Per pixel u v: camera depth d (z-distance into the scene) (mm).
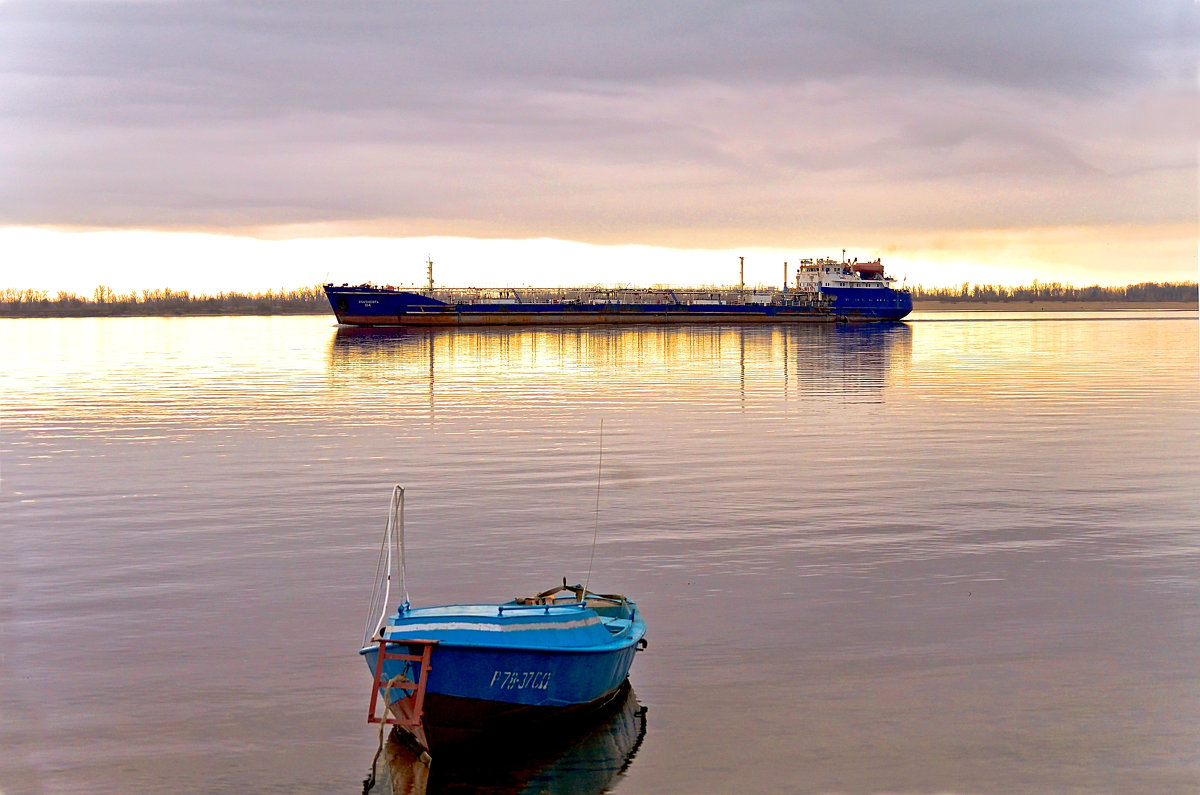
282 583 30328
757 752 19844
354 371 116000
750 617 27047
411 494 43688
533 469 49906
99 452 56125
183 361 137250
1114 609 27547
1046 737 20266
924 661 23984
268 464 51719
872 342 176500
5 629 26281
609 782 18906
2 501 42656
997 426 66438
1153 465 50781
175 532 36719
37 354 157000
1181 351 158250
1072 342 188500
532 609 20906
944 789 18484
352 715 21453
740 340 181875
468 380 103062
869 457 53344
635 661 24156
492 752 20297
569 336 197750
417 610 20781
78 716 21328
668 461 52125
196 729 20781
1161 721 20875
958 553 33406
